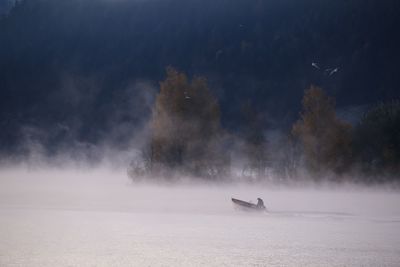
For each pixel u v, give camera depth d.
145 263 52.38
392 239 65.38
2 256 53.72
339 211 88.81
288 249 59.00
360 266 53.12
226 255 55.81
